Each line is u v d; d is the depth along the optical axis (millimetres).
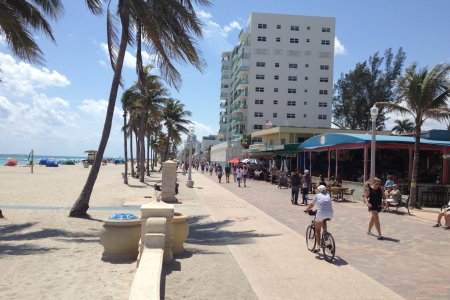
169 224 8219
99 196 23078
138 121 49688
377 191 12109
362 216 16906
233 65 107188
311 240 10727
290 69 90562
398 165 28594
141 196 23516
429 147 24625
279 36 90625
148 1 14414
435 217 17312
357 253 9844
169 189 21188
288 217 16016
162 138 86688
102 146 15172
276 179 39562
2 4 12812
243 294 6531
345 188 23562
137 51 16234
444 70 19875
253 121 89500
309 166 35875
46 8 14328
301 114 90500
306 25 91062
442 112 19922
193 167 105188
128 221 8406
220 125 120938
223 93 111188
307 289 6883
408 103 20734
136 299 4672
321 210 9328
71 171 60625
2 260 8305
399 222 15461
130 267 7816
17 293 6332
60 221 13617
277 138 56562
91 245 9828
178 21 14547
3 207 17172
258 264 8453
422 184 23094
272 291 6723
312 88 90938
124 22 14844
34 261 8250
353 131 54938
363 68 75938
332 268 8305
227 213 17031
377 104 21141
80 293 6348
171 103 61906
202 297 6340
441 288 7148
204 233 12141
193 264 8266
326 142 28844
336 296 6559
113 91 15195
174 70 14977
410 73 20656
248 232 12383
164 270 7785
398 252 10070
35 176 44438
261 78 89875
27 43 13906
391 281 7531
